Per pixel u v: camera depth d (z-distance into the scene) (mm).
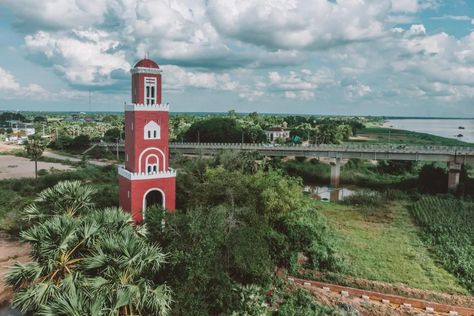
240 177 46344
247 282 33469
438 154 85062
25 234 23453
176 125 194375
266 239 38312
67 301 18938
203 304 26484
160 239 29719
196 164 63062
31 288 21250
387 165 113375
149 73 40875
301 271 38500
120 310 21891
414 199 75500
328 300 33312
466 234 49312
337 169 97438
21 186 73125
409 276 37938
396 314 31672
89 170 91562
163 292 22641
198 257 26688
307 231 41719
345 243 46844
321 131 166250
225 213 35375
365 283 36406
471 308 32438
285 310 30062
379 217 61281
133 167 41062
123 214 27312
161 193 42406
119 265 21062
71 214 30906
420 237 50344
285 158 120375
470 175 101688
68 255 23469
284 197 42781
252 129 145125
